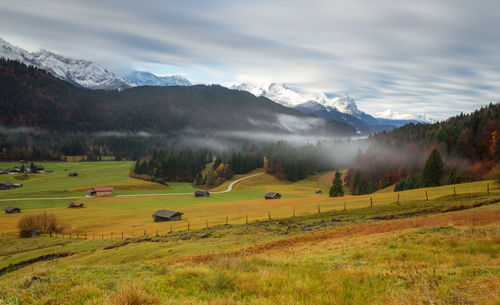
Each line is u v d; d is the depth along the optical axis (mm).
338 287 8555
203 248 34500
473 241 15078
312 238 30750
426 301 6941
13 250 54906
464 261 11414
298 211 71125
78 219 94062
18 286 10391
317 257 16641
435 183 103938
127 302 7527
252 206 97125
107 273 12430
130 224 84312
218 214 87750
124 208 118500
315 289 8656
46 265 38625
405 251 14836
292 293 8383
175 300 7859
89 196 149125
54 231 74188
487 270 9211
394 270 10703
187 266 12742
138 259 35312
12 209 109375
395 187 133500
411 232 21828
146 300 7875
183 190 182500
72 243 56375
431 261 12297
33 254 48406
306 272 11242
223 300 7809
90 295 8602
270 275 10320
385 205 59125
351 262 13742
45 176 198375
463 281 8242
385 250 16297
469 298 6770
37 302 8281
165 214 86312
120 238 58562
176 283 10156
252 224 58625
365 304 7211
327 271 11148
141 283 9695
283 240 31375
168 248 38094
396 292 7824
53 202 133250
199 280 10367
